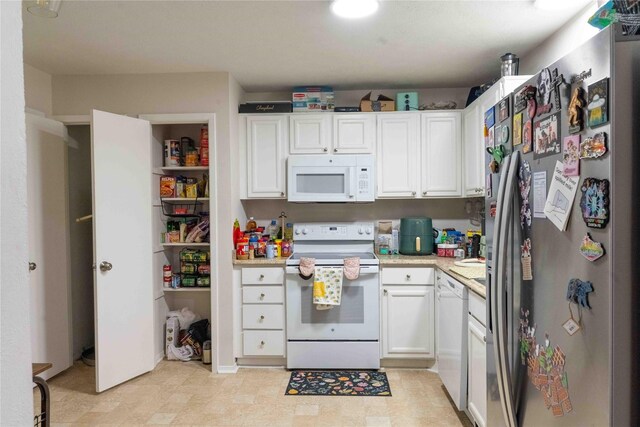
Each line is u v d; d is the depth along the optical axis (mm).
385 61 2795
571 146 964
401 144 3234
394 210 3549
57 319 2914
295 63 2826
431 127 3215
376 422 2244
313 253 3404
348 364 2945
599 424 883
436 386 2695
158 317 3203
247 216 3576
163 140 3355
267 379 2836
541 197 1105
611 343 844
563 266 999
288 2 1972
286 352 3000
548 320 1070
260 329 3008
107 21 2160
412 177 3232
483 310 1866
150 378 2869
